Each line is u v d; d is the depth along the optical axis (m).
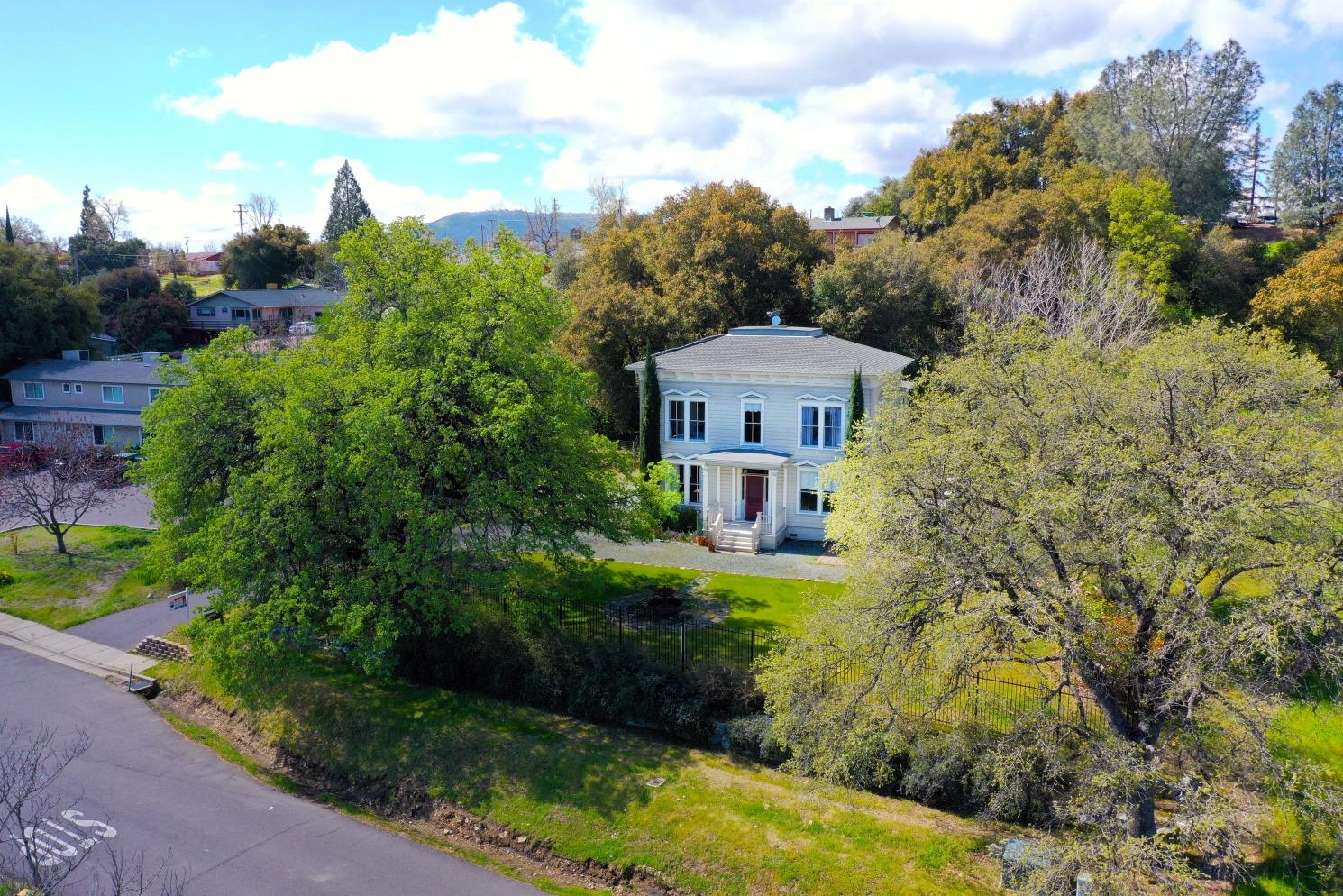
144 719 27.05
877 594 18.30
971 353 22.19
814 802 20.33
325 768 24.23
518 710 25.66
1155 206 56.53
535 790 21.92
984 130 79.88
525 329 26.98
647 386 39.34
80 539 42.72
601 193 94.62
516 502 24.91
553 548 26.62
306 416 23.69
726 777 21.66
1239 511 14.27
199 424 27.11
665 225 61.78
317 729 25.45
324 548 25.81
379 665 23.75
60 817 21.36
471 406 25.86
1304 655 15.57
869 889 17.45
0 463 48.25
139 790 22.88
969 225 59.81
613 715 24.64
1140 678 16.95
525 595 26.77
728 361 38.59
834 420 36.78
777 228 57.84
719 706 23.78
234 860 19.84
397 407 24.03
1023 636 16.23
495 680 26.48
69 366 63.25
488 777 22.61
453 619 25.38
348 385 24.72
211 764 24.55
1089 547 15.97
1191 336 19.22
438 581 24.78
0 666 30.22
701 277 54.62
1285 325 50.16
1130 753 15.13
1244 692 15.05
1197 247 59.91
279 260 108.06
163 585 36.62
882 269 52.81
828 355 37.84
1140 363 18.81
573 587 30.31
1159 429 17.02
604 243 59.84
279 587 24.91
